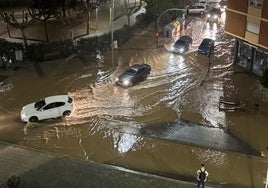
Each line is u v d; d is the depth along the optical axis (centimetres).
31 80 3906
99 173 2397
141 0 6172
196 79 3988
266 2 3497
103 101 3516
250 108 3394
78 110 3344
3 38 4684
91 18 5897
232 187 2348
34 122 3112
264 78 3512
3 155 2566
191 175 2469
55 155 2588
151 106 3438
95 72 4128
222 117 3256
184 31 5703
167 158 2661
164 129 3052
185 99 3566
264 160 2645
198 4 6619
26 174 2362
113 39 4766
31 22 4666
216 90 3738
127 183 2300
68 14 4888
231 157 2675
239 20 3922
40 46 4388
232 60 4462
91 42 4681
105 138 2914
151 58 4575
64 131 3008
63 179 2327
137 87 3806
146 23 5862
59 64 4312
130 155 2697
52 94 3628
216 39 5328
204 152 2733
